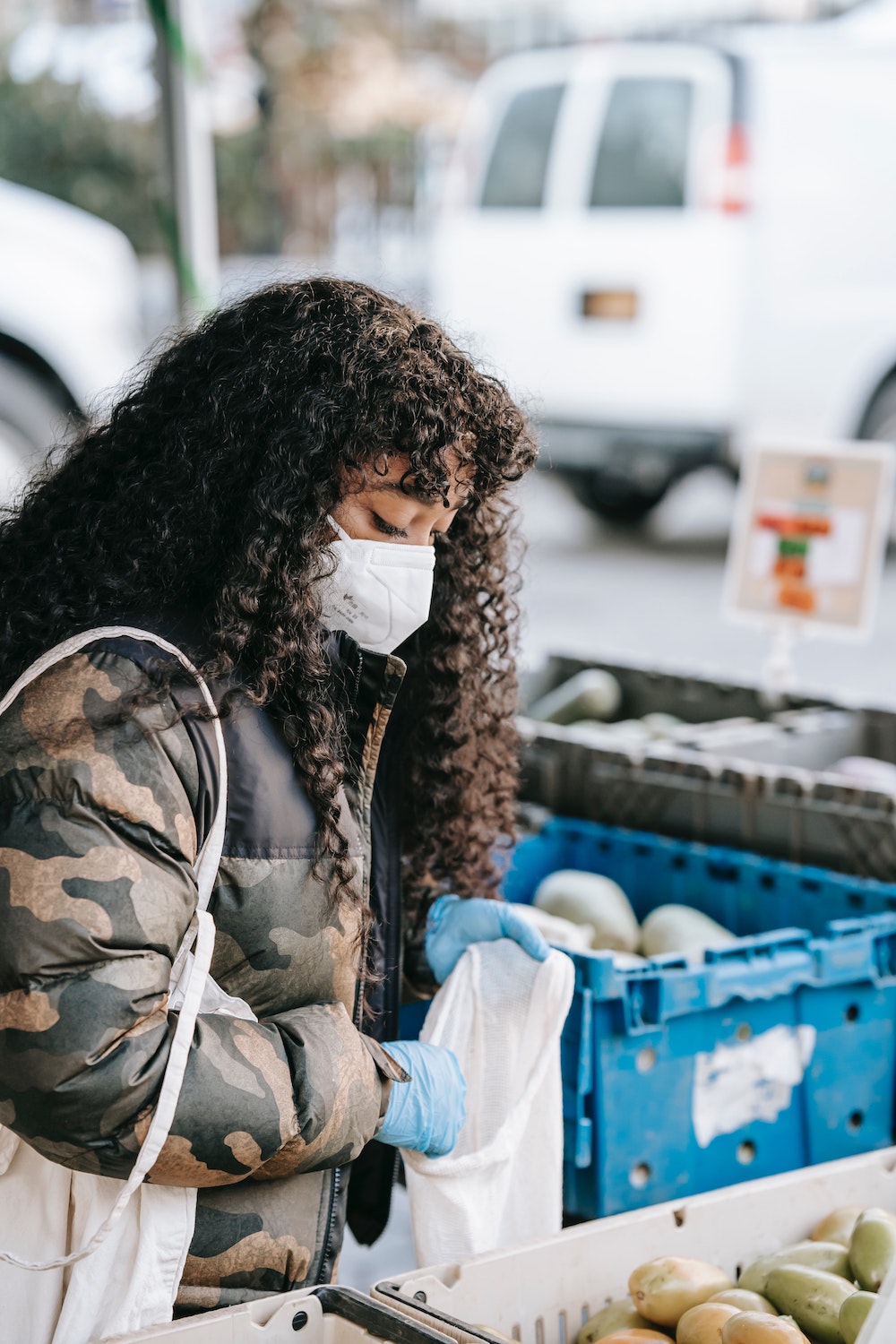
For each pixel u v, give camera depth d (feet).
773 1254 5.13
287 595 4.33
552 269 23.50
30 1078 3.82
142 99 37.52
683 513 32.17
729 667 20.16
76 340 18.74
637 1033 6.21
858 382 22.16
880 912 7.62
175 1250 4.25
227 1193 4.39
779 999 6.69
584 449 23.76
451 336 4.98
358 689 4.67
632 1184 6.31
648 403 23.07
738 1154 6.64
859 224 21.75
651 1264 4.83
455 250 24.31
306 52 43.32
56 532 4.58
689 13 39.96
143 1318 4.21
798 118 21.81
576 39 43.09
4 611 4.49
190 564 4.42
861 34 24.02
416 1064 4.80
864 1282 4.75
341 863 4.42
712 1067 6.51
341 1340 4.17
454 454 4.59
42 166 37.83
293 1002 4.46
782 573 10.27
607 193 23.00
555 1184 5.34
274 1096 4.09
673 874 8.59
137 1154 3.93
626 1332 4.63
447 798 5.66
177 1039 3.96
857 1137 7.04
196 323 5.43
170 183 12.42
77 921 3.82
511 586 5.91
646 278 22.75
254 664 4.32
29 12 37.29
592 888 8.10
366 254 42.73
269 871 4.28
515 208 23.86
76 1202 4.24
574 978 5.74
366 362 4.40
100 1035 3.82
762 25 33.09
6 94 37.63
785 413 22.41
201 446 4.43
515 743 5.94
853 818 7.88
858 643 21.52
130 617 4.34
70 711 3.99
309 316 4.53
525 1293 4.75
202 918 4.14
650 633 22.16
